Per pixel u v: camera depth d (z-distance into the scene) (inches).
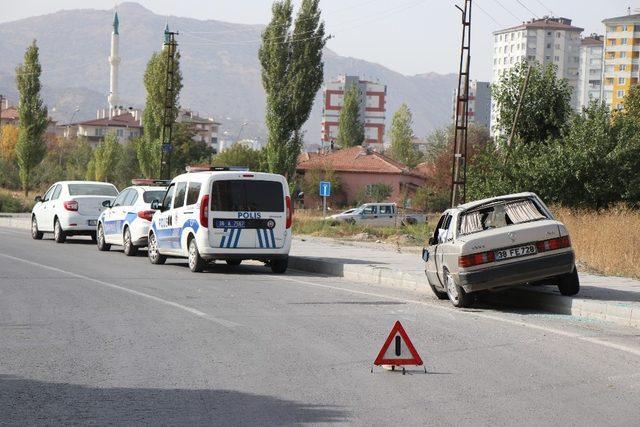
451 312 615.8
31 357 430.0
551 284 665.0
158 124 2952.8
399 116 5615.2
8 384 370.9
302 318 573.6
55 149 5905.5
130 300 655.8
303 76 2485.2
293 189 2492.6
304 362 423.5
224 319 563.8
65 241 1363.2
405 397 352.2
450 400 347.3
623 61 7214.6
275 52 2484.0
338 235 1769.2
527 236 609.6
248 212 898.7
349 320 566.9
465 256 607.8
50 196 1402.6
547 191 1609.3
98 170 4298.7
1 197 2898.6
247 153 4375.0
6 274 843.4
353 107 5585.6
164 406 334.3
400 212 2945.4
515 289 687.7
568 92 1774.1
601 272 894.4
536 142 1772.9
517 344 480.1
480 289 613.0
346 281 865.5
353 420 315.3
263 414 323.0
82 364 414.0
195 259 904.3
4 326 525.3
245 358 432.5
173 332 509.7
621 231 1032.2
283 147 2497.5
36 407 331.3
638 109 1838.1
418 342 485.4
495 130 1817.2
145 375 390.9
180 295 694.5
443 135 4498.0
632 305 585.0
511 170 1637.6
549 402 344.8
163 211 989.2
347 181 3924.7
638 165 1581.0
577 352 455.8
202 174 914.7
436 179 3671.3
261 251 901.8
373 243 1492.4
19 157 3353.8
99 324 536.7
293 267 1034.7
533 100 1774.1
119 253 1184.8
